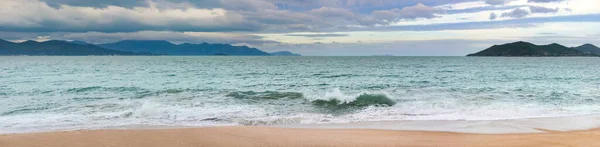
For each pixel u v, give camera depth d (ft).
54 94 67.51
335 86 85.40
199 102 55.31
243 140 29.37
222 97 61.41
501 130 34.73
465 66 209.05
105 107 50.06
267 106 51.52
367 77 116.26
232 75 128.47
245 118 42.34
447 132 33.63
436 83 91.91
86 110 47.34
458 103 53.57
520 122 38.65
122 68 185.26
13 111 46.70
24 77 113.50
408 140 29.58
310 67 199.00
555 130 34.68
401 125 37.73
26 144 27.07
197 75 128.47
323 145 27.78
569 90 72.74
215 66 217.36
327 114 45.27
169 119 41.50
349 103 52.85
